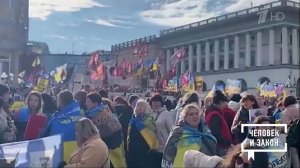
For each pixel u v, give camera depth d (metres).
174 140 5.80
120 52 50.62
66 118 6.64
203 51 96.75
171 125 8.19
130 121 8.25
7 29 67.69
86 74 28.34
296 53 88.25
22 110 8.75
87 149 5.56
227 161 4.21
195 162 4.54
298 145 6.28
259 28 88.00
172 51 89.81
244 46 92.12
